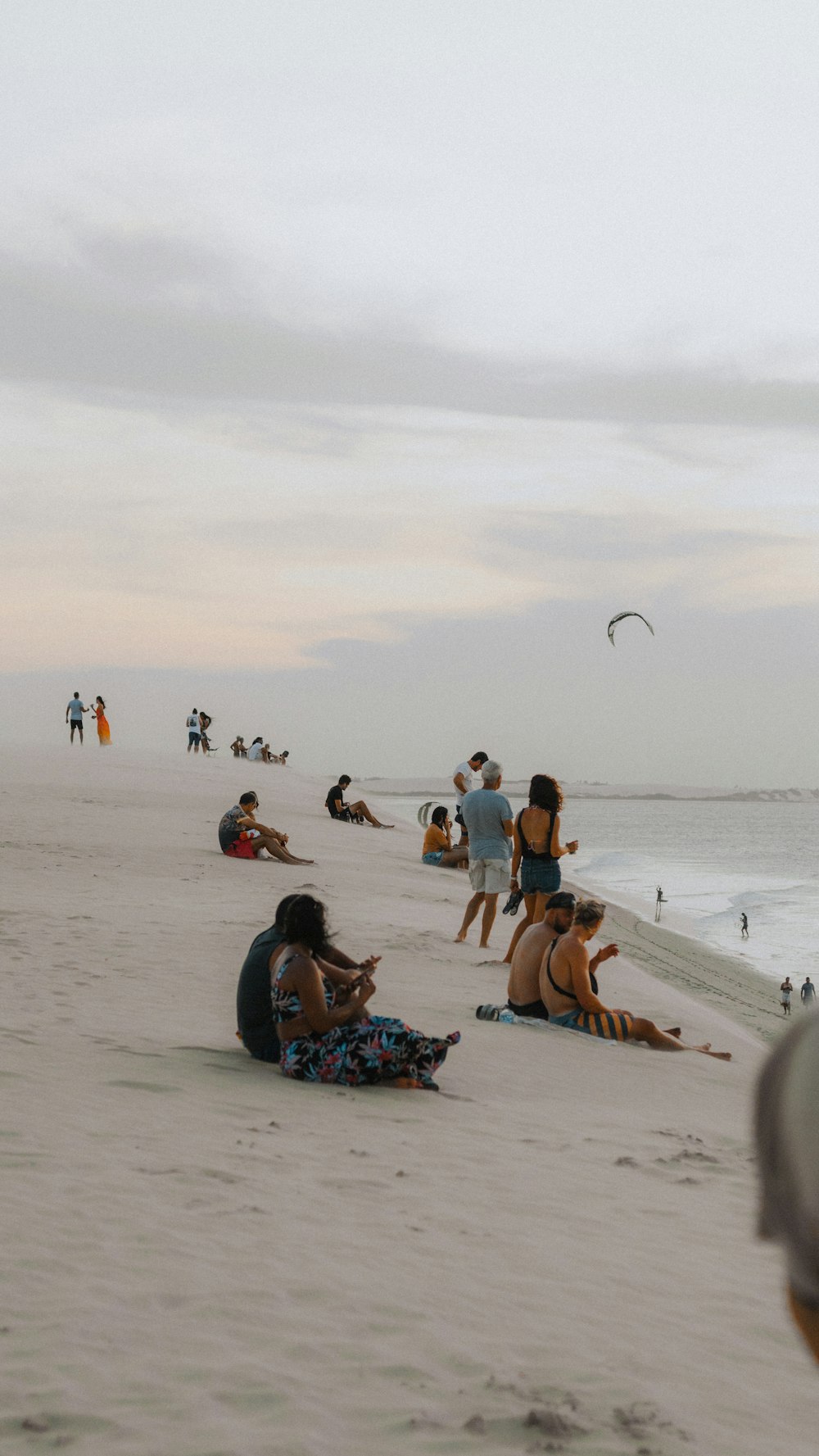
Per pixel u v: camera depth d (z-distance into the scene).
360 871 24.08
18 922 13.25
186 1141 5.96
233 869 21.39
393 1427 3.23
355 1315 3.98
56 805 30.50
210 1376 3.44
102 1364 3.45
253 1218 4.86
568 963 10.60
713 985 22.59
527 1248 4.90
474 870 15.26
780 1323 4.38
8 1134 5.71
